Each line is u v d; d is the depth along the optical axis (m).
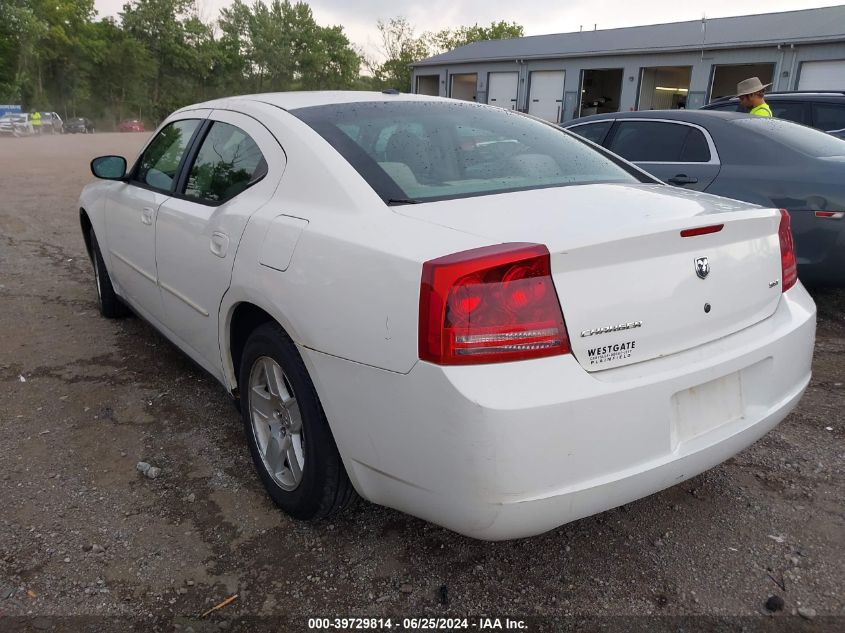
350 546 2.40
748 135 5.07
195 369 3.93
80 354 4.13
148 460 2.94
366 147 2.47
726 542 2.43
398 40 51.03
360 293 1.96
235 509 2.61
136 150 24.36
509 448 1.71
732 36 22.31
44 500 2.63
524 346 1.75
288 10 70.19
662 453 1.94
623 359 1.88
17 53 56.03
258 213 2.50
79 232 8.05
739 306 2.18
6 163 18.11
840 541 2.43
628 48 23.73
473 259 1.75
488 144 2.73
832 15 22.27
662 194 2.45
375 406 1.95
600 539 2.46
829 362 4.15
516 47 29.44
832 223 4.52
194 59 66.38
